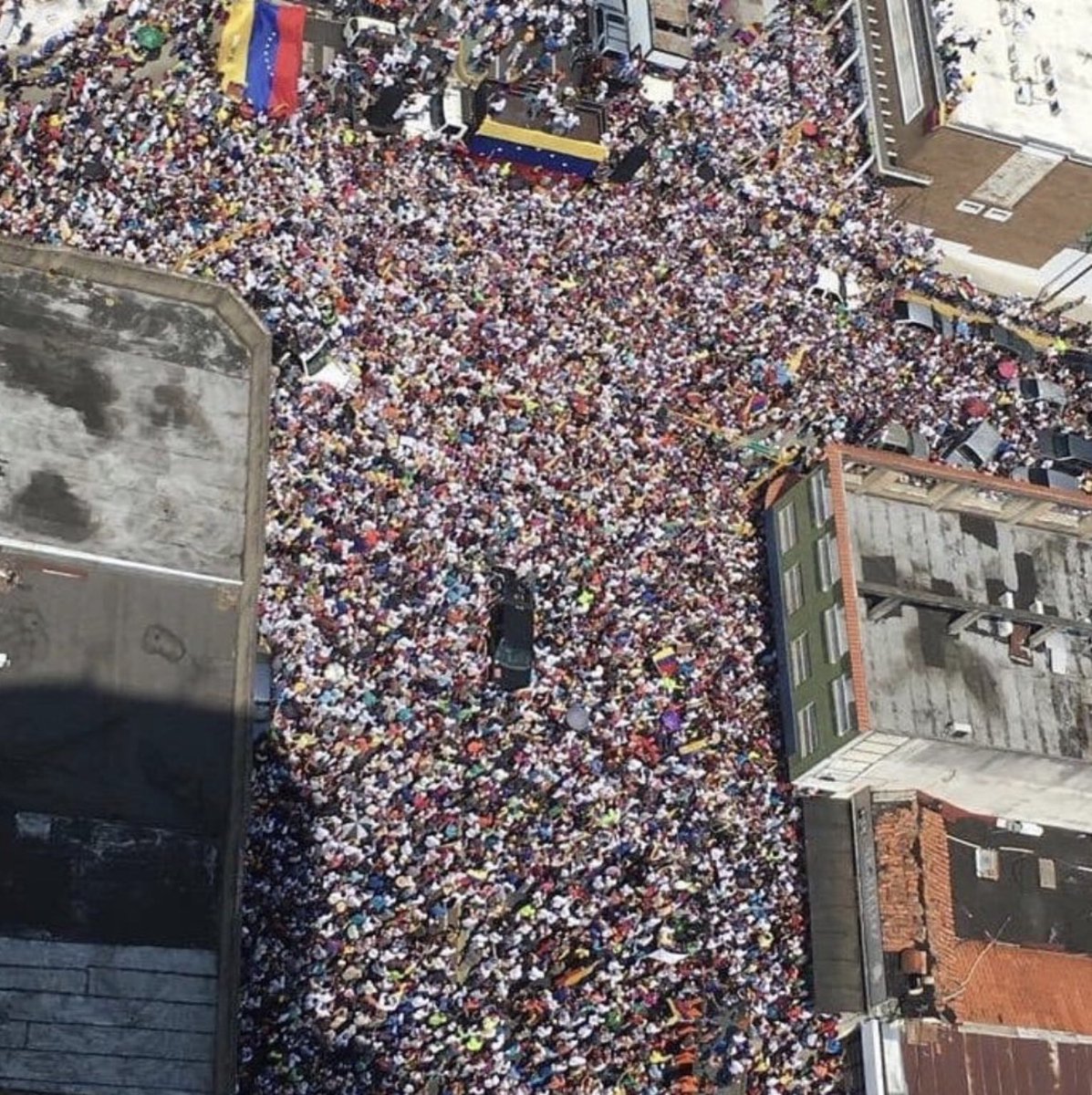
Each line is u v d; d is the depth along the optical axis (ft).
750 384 343.87
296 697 268.62
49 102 307.17
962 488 319.27
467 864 265.13
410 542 289.74
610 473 317.22
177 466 282.56
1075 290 421.59
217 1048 237.86
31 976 232.53
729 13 403.34
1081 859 325.42
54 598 261.65
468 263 326.24
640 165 353.51
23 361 278.87
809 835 299.79
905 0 393.29
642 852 281.13
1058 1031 301.84
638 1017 267.59
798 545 316.19
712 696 304.50
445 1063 248.73
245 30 328.90
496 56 363.76
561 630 294.87
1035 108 390.21
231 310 300.20
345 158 328.70
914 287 387.96
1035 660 314.76
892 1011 287.48
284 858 256.32
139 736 257.55
